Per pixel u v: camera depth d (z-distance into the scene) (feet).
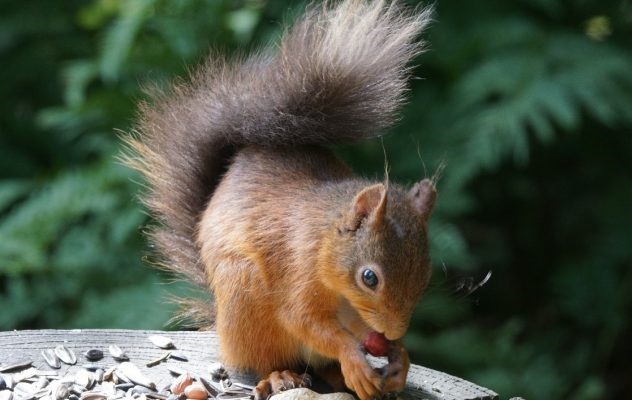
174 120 24.79
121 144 33.53
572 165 43.45
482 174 43.04
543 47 39.01
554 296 43.29
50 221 36.06
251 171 22.99
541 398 37.24
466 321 41.75
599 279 41.19
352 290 20.98
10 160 41.39
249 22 36.37
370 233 20.77
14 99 43.55
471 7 40.73
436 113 38.55
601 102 36.76
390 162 37.63
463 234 43.29
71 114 37.42
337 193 21.97
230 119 23.81
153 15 36.45
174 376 22.88
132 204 35.63
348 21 23.63
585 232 43.29
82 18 39.88
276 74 23.41
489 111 37.22
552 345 42.11
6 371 22.79
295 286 21.61
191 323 26.07
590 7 42.65
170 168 24.53
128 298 34.40
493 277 43.86
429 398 22.11
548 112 38.75
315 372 23.21
